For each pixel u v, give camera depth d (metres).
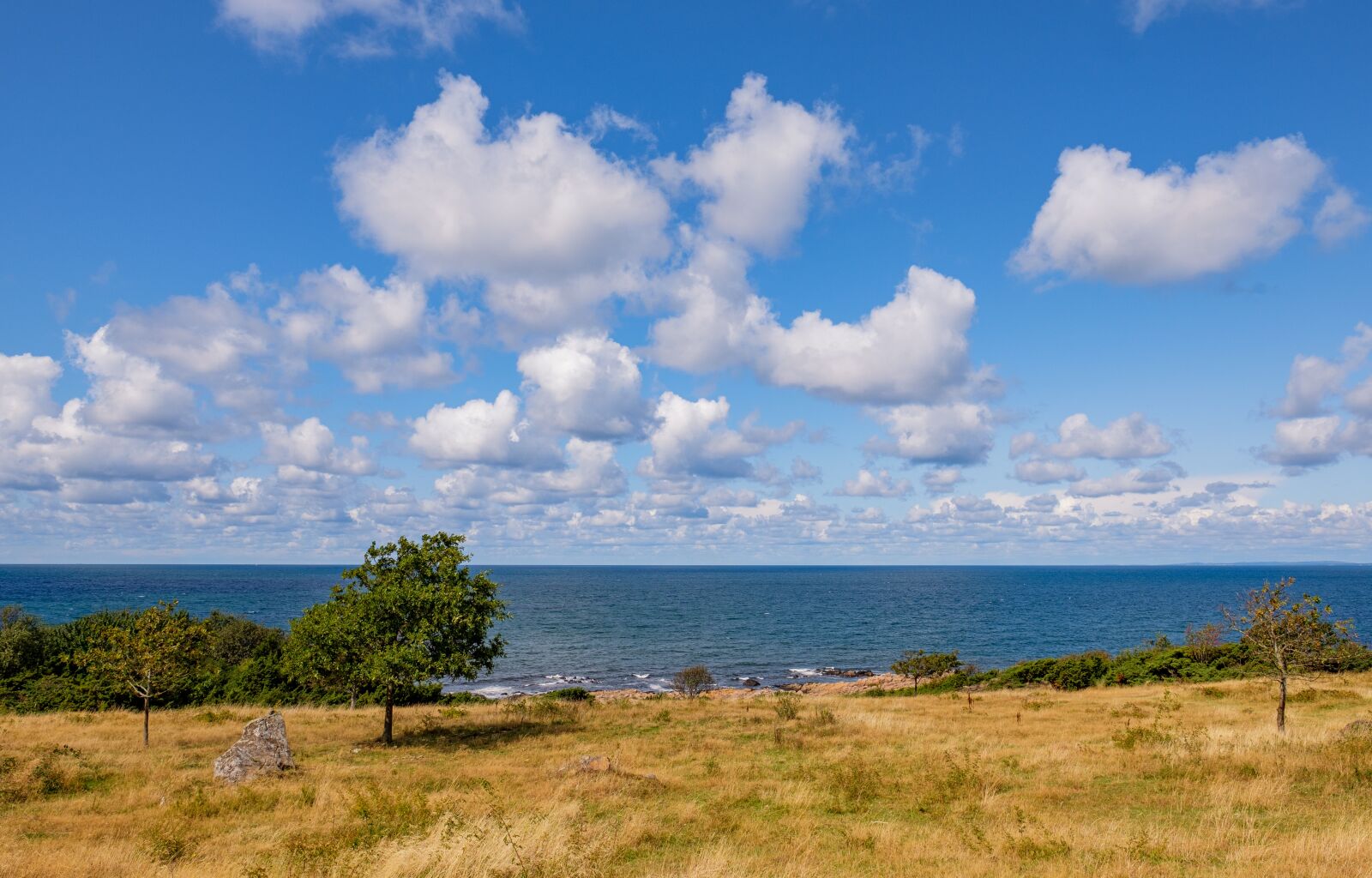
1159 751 19.47
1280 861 10.22
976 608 178.88
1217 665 46.47
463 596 28.78
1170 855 11.03
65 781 19.03
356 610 27.41
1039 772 18.45
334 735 29.11
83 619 55.41
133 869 11.61
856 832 13.48
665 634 121.06
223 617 55.16
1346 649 21.80
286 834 13.84
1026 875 10.38
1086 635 119.38
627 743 25.45
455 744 26.59
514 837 11.50
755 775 19.31
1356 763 16.27
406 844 11.59
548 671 83.62
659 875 10.66
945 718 31.09
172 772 21.09
